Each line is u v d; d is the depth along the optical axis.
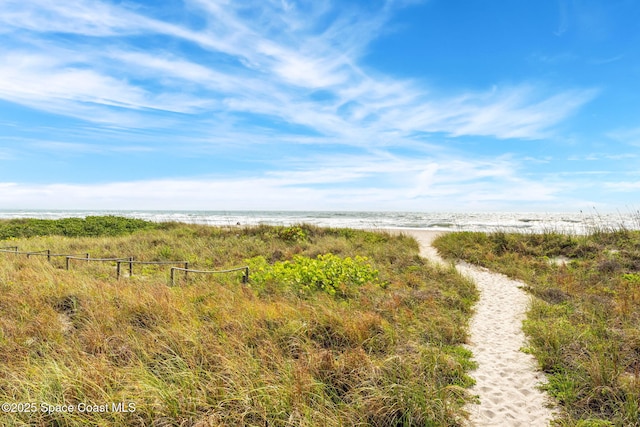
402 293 8.13
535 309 7.55
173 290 7.68
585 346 5.30
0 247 14.14
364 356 4.61
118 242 15.71
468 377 4.71
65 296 7.20
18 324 5.71
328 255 11.03
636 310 6.95
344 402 3.92
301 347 5.06
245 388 3.83
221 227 20.67
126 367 4.28
